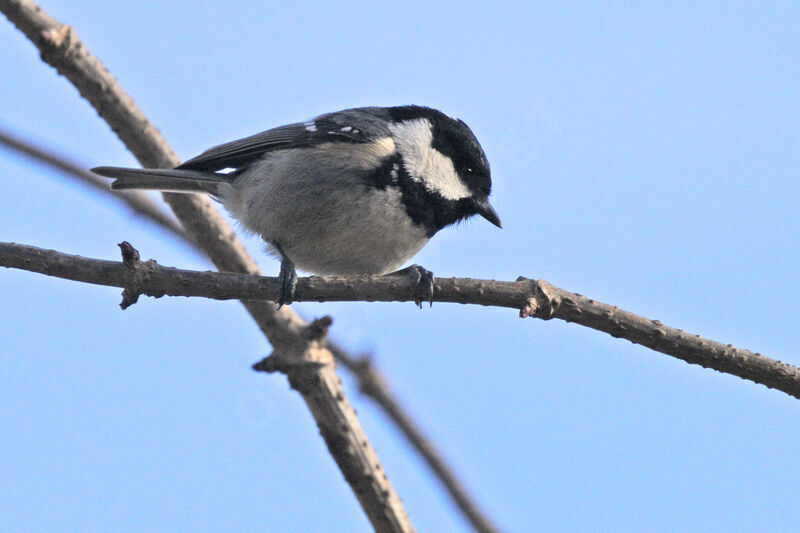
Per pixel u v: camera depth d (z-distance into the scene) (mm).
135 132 10445
